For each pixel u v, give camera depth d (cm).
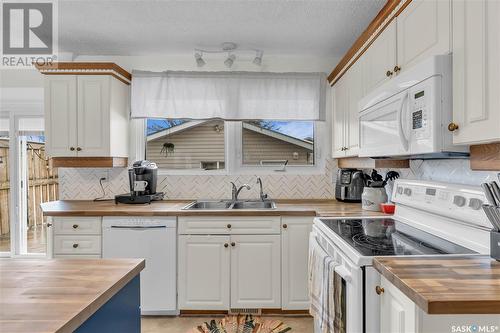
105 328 97
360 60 220
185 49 292
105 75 268
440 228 158
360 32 256
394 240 149
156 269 240
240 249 239
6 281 98
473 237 136
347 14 227
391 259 116
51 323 72
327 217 206
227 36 263
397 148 148
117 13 226
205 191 310
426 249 134
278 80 298
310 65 309
